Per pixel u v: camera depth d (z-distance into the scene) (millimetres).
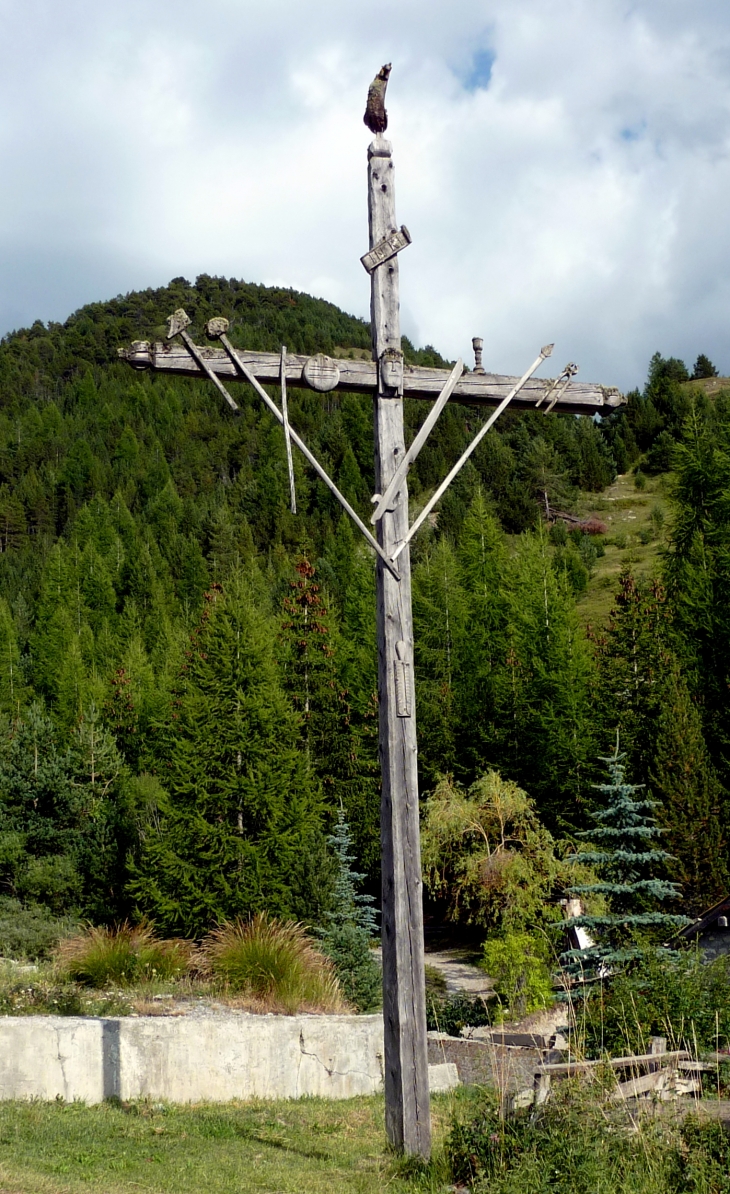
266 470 114125
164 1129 9414
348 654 46969
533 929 25672
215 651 27344
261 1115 10453
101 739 36906
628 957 15555
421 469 102000
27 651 77312
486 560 51438
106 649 69188
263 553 100438
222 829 25281
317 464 8797
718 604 33719
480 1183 7004
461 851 29406
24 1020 10625
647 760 29938
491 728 36812
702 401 117000
